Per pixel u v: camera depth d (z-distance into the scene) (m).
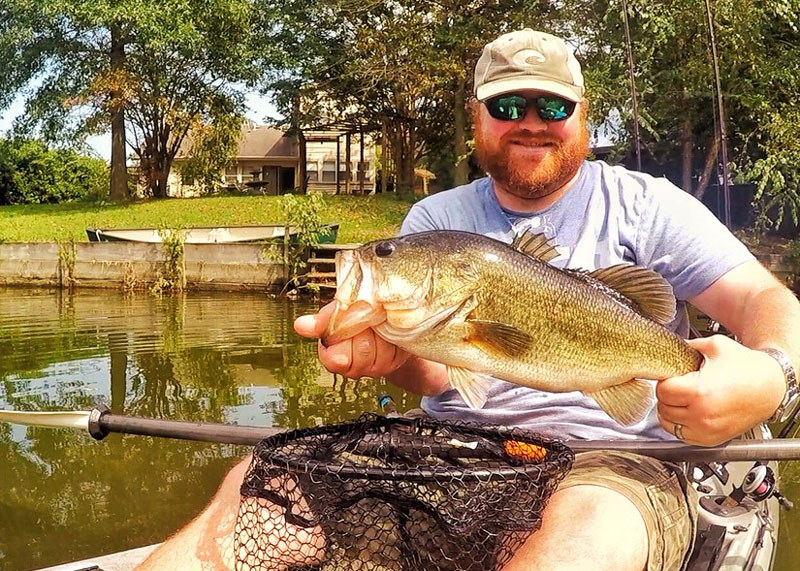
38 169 14.81
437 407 1.02
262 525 0.81
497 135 1.01
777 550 1.55
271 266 6.33
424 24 8.76
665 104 5.32
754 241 5.16
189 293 6.47
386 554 0.79
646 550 0.77
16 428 2.51
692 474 1.05
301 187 13.09
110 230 7.37
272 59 10.74
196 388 3.00
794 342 0.81
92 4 9.60
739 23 5.01
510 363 0.81
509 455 0.85
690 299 0.99
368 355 0.82
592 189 1.03
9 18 10.36
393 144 11.61
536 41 1.00
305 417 2.57
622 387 0.83
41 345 3.98
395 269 0.79
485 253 0.80
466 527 0.72
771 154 5.02
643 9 4.96
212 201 9.62
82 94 10.27
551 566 0.71
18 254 7.14
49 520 1.79
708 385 0.73
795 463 2.05
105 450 2.28
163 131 11.65
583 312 0.82
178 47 10.23
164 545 0.88
